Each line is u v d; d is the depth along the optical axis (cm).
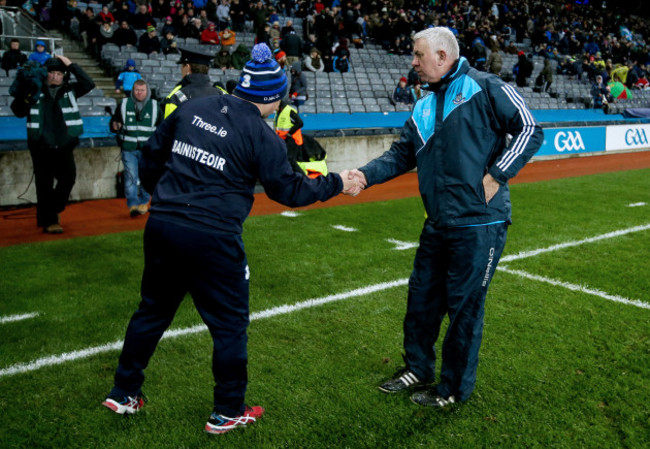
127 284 484
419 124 284
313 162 680
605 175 1159
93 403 296
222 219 247
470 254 273
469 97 265
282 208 820
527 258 561
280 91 256
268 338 376
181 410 290
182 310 423
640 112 2034
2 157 803
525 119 261
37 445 260
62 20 1586
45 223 667
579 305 435
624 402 297
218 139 247
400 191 984
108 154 884
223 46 1500
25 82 620
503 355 350
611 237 649
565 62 2341
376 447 260
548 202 866
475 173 268
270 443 263
